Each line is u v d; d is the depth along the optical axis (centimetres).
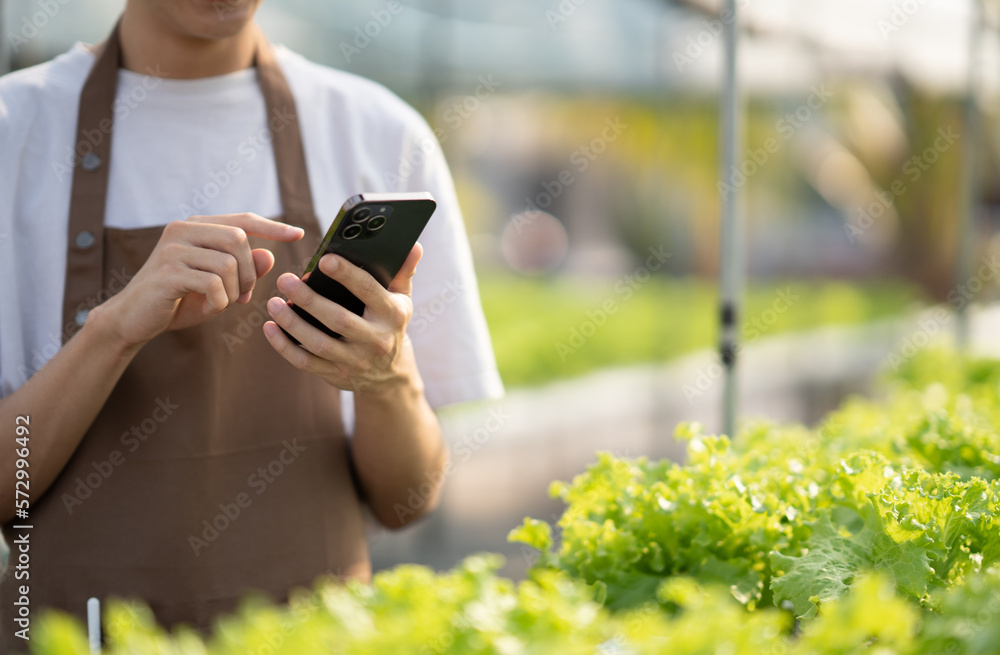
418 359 160
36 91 144
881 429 182
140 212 146
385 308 120
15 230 142
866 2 441
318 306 117
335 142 156
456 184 1009
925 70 521
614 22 622
